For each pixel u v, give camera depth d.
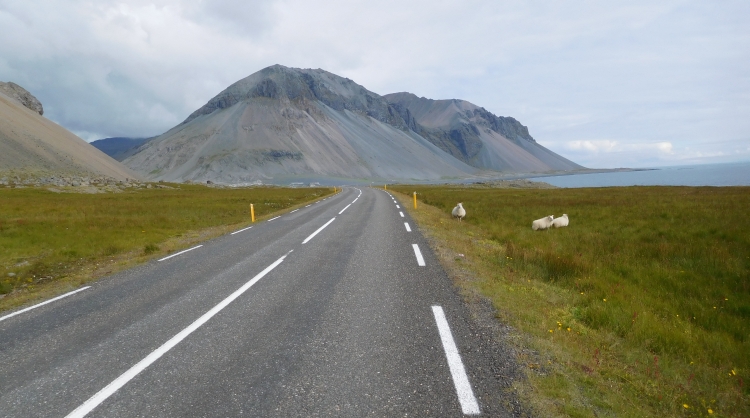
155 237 13.79
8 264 10.09
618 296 6.60
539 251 9.68
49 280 8.63
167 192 53.00
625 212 19.09
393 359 3.94
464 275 7.23
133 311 5.76
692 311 6.38
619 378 3.76
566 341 4.42
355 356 4.03
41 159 91.00
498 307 5.49
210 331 4.84
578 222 16.78
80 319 5.50
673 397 3.51
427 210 21.64
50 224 16.61
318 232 13.40
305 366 3.84
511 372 3.65
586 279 7.73
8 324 5.40
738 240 11.24
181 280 7.54
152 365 3.96
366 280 7.00
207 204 28.98
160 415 3.09
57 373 3.86
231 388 3.47
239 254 9.99
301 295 6.23
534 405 3.12
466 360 3.88
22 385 3.64
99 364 4.03
